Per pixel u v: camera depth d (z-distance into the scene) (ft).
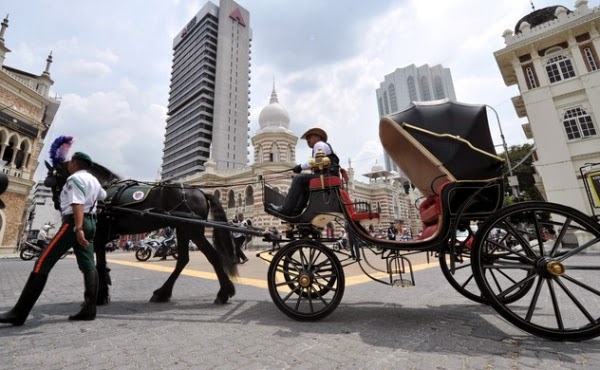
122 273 31.19
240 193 104.83
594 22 53.52
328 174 13.43
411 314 13.29
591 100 52.60
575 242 44.21
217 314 13.76
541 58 59.41
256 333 10.89
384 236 16.15
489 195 11.71
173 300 17.07
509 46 61.57
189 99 277.85
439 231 11.26
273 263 12.92
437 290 18.88
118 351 9.22
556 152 54.85
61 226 12.66
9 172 67.15
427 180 14.48
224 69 269.85
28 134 71.61
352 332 10.84
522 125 76.33
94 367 8.05
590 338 9.14
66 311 14.40
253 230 15.48
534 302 9.74
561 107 56.13
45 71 81.46
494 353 8.64
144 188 16.93
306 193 14.26
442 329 11.02
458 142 11.55
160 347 9.55
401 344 9.55
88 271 13.12
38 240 54.39
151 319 12.93
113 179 18.11
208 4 285.43
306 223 13.33
